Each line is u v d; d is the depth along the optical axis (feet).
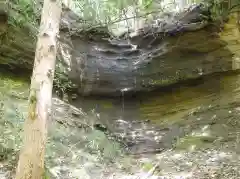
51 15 15.85
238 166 19.76
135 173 21.98
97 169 22.58
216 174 18.69
